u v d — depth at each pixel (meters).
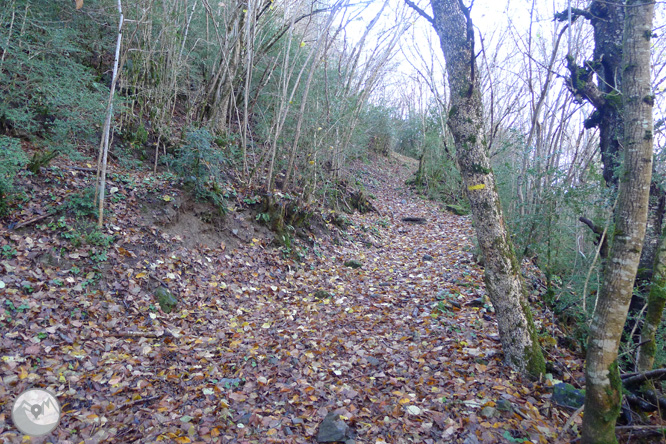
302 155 10.00
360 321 5.38
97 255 5.01
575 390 3.57
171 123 8.29
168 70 8.06
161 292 5.10
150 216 6.02
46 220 5.10
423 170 17.08
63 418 3.06
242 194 7.70
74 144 6.46
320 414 3.34
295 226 8.09
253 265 6.64
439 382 3.78
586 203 5.04
